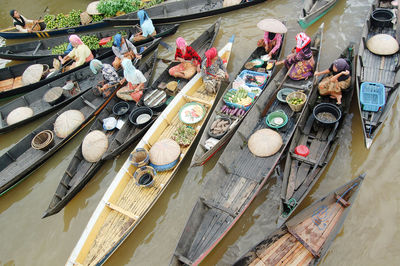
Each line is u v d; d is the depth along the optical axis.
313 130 8.06
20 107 10.12
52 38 12.68
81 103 10.19
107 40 12.27
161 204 7.73
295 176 7.09
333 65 7.86
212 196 7.18
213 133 8.10
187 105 9.09
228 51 10.51
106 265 7.00
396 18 10.08
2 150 9.90
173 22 12.43
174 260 5.96
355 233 6.47
